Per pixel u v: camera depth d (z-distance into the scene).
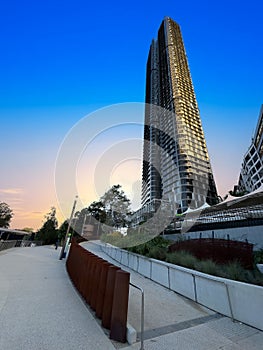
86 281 3.61
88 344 2.00
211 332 2.43
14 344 1.94
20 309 2.91
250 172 42.06
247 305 2.74
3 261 8.05
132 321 2.72
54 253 13.70
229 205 10.60
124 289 2.29
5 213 42.78
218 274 3.65
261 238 6.40
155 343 2.11
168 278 4.69
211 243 4.91
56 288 4.27
